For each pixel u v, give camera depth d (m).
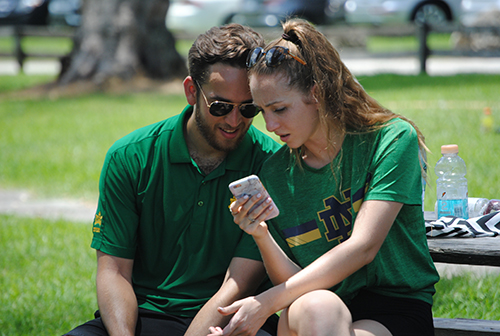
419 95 30.11
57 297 11.85
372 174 6.75
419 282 6.80
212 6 56.78
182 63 41.97
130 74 39.94
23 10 65.19
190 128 7.75
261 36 7.48
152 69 40.66
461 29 43.69
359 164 6.81
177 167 7.60
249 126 7.59
